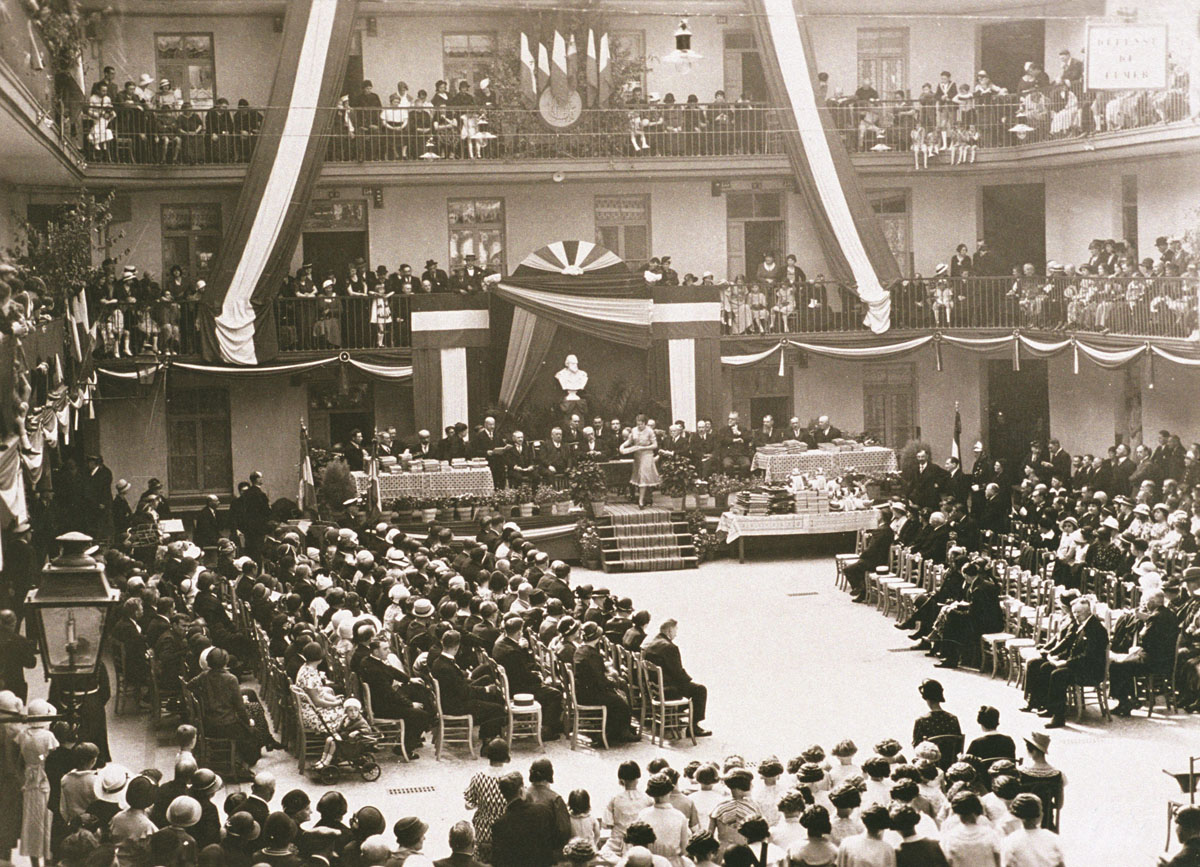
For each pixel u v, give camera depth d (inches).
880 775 425.7
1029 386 1323.8
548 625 703.7
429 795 583.8
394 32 1243.8
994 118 1261.1
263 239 1125.1
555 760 629.6
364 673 636.1
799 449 1152.2
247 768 609.6
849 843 364.2
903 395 1333.7
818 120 1208.8
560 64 1205.7
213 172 1155.3
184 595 774.5
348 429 1247.5
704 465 1142.3
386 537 936.9
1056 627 721.6
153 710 664.4
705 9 1278.3
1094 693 727.1
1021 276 1244.5
